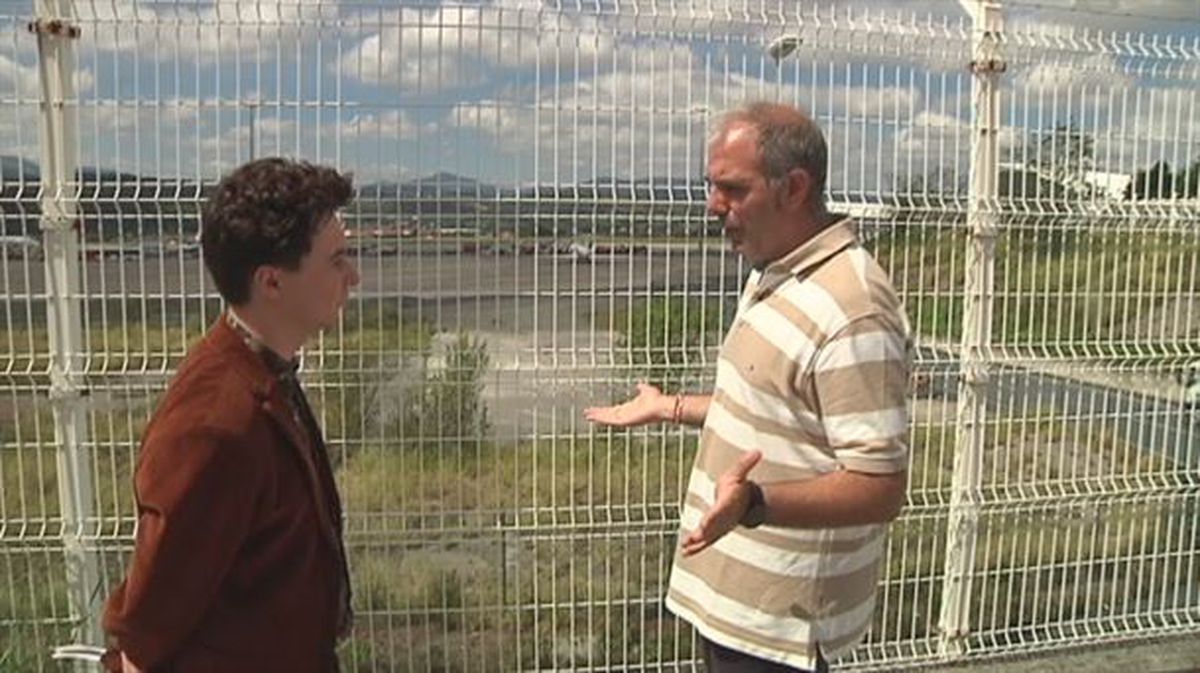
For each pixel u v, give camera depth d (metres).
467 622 3.46
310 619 1.88
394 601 3.41
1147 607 4.00
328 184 1.88
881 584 3.77
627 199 3.30
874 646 3.79
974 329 3.68
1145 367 3.85
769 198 2.38
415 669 3.45
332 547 1.94
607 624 3.54
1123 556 3.96
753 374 2.42
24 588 3.26
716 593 2.57
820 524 2.24
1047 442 3.82
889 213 3.54
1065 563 3.91
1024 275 3.71
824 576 2.47
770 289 2.46
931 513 3.76
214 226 1.81
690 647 3.59
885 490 2.26
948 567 3.80
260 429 1.78
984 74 3.58
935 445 3.73
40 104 3.09
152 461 1.74
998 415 3.76
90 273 3.16
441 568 3.42
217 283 1.85
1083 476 3.86
